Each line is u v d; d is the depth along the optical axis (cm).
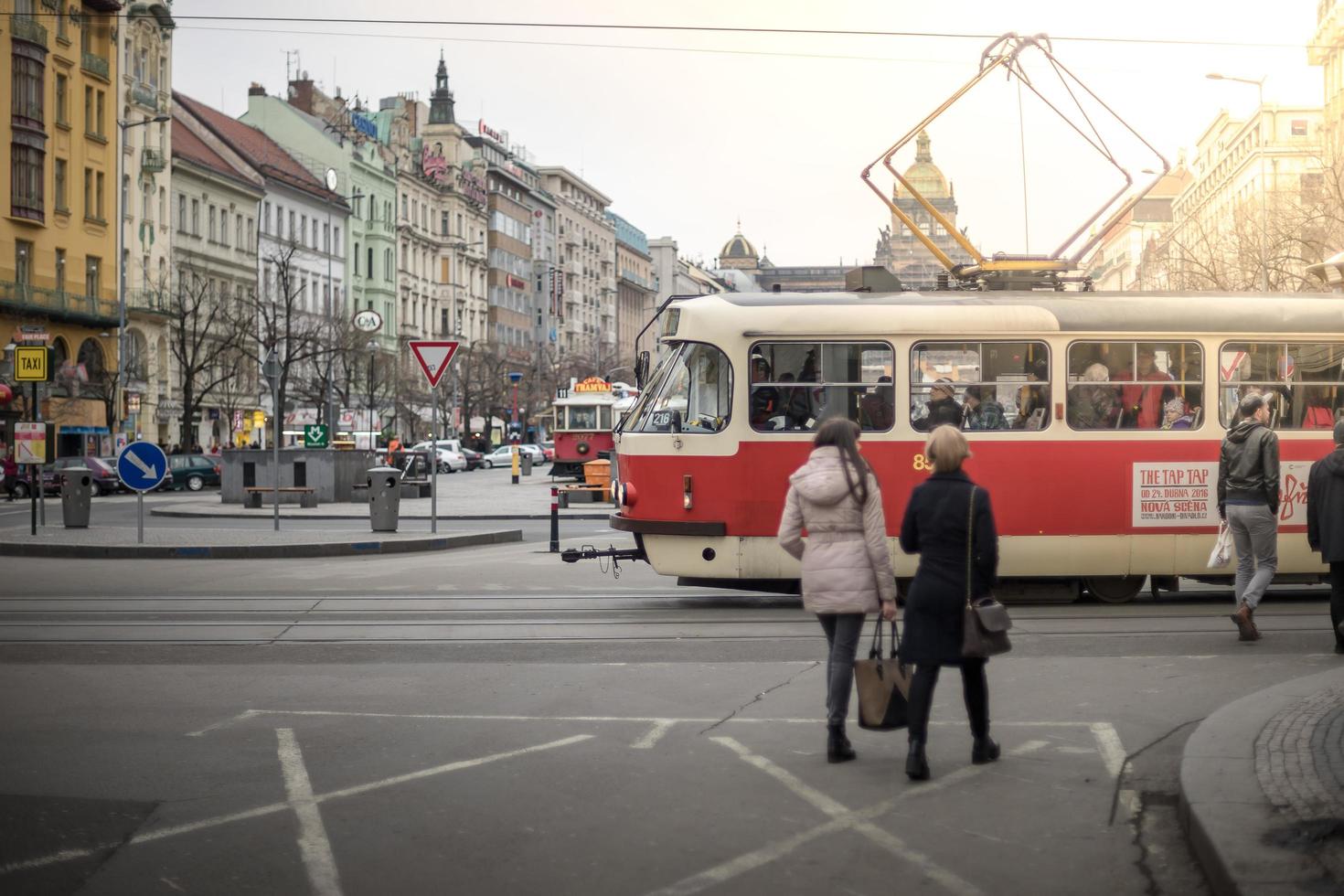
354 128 9988
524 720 927
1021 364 1555
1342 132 8075
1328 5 8144
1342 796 644
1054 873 604
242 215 8056
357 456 4431
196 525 3173
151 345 6944
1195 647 1223
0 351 5712
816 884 590
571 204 15375
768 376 1540
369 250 10062
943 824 680
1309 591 1747
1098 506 1556
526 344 13662
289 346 6600
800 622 1428
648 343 19025
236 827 677
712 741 862
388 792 743
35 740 873
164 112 7231
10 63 5900
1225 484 1247
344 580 1891
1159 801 724
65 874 605
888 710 780
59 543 2350
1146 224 14700
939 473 770
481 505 4134
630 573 1991
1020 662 1145
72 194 6366
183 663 1175
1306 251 5003
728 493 1530
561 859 623
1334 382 1598
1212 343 1580
